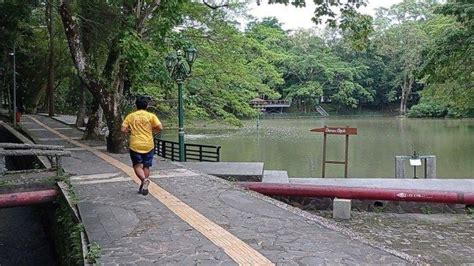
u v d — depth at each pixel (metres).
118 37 13.12
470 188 10.22
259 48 21.66
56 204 8.83
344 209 9.34
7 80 31.55
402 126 41.00
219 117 19.78
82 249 5.54
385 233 8.44
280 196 10.12
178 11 14.02
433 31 31.41
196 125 20.55
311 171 20.36
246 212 7.01
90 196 8.06
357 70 54.66
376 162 22.66
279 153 25.72
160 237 5.84
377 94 58.03
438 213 9.74
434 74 16.91
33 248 9.56
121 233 6.02
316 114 56.53
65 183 9.09
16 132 20.20
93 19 16.39
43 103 38.09
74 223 6.79
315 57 53.28
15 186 8.99
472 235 8.30
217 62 18.78
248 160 23.36
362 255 5.18
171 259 5.09
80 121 23.27
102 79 13.36
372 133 35.62
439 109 46.44
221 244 5.57
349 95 55.62
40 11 28.77
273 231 6.06
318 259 5.04
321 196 9.84
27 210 12.16
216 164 12.39
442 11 16.22
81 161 11.89
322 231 6.08
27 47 30.39
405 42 50.31
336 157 24.33
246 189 8.84
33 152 9.44
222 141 30.55
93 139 17.11
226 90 19.66
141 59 12.80
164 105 19.02
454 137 32.03
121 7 14.72
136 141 8.15
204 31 18.56
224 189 8.59
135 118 8.25
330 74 53.28
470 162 22.34
